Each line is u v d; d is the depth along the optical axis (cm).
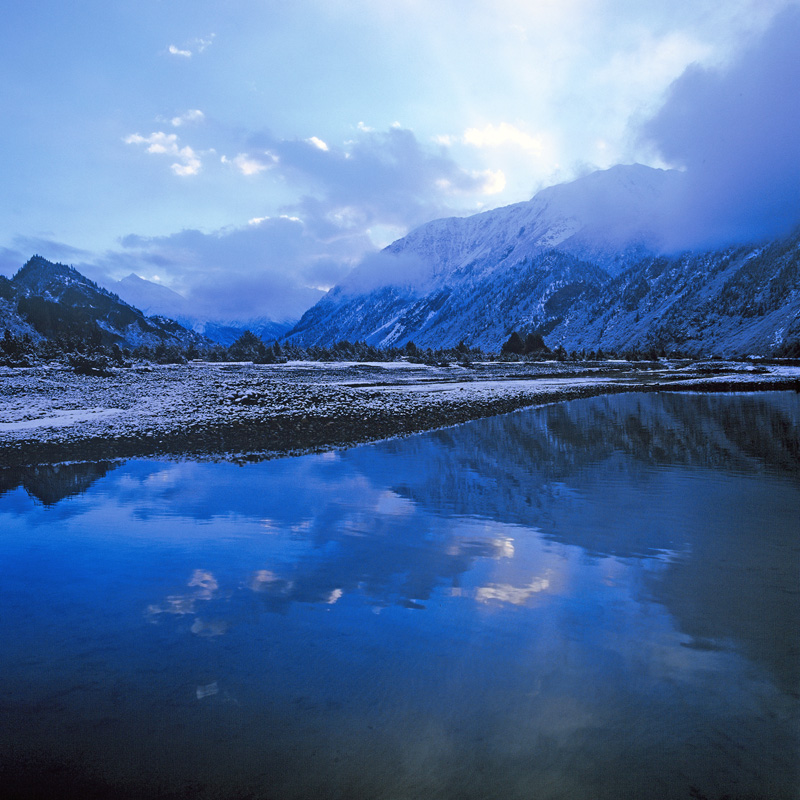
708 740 391
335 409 2709
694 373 7912
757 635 538
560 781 353
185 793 352
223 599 654
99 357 6575
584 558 772
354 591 671
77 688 471
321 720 422
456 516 1005
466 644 533
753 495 1118
